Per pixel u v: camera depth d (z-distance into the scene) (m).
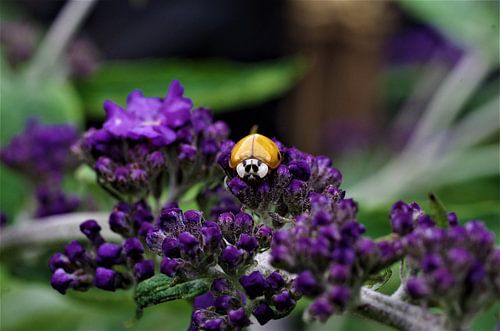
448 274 0.10
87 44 0.25
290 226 0.13
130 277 0.13
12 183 0.20
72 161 0.19
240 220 0.12
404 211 0.11
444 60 0.37
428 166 0.26
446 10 0.26
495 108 0.26
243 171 0.12
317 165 0.13
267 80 0.23
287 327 0.26
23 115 0.21
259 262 0.12
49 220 0.17
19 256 0.17
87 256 0.13
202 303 0.13
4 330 0.21
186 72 0.23
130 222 0.13
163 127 0.14
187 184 0.14
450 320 0.11
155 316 0.22
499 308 0.19
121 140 0.14
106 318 0.22
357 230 0.11
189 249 0.12
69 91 0.22
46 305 0.21
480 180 0.27
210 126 0.14
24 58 0.25
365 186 0.28
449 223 0.12
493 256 0.11
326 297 0.11
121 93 0.24
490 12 0.26
